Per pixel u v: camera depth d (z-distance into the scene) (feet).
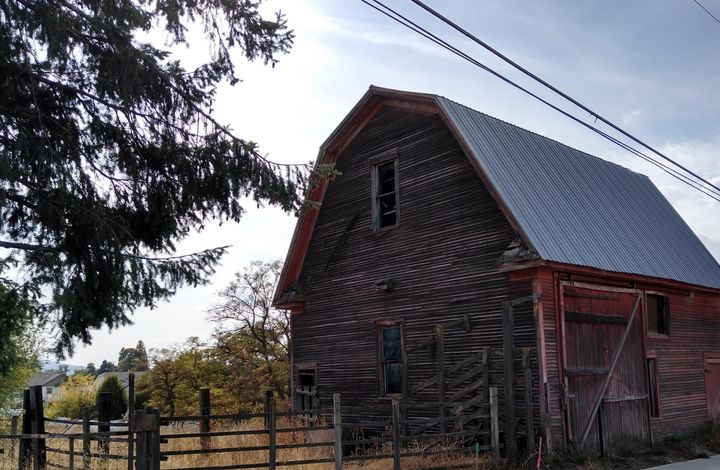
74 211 37.45
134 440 39.06
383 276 60.49
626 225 61.57
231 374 125.29
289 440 57.72
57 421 47.14
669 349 60.95
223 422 80.94
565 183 59.82
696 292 66.13
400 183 60.34
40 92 37.93
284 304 68.85
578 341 50.34
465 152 53.47
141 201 42.91
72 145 38.70
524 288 49.01
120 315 38.88
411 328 57.11
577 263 49.21
